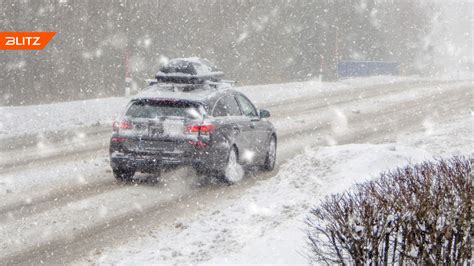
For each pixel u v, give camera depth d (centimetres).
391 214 1542
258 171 3894
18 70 7069
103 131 5184
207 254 2164
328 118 6400
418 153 3253
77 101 6744
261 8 9825
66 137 4841
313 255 1859
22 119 5525
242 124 3566
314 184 2833
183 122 3284
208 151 3284
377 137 5262
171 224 2616
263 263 1920
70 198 3016
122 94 7750
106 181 3409
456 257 1592
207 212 2803
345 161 2988
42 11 7281
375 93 8994
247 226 2434
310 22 10738
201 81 3559
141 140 3306
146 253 2228
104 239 2405
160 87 3538
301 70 10781
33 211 2773
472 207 1571
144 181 3428
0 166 3744
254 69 9838
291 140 5038
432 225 1551
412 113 6856
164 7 8481
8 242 2352
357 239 1507
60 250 2277
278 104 7444
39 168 3709
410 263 1565
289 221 2311
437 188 1661
